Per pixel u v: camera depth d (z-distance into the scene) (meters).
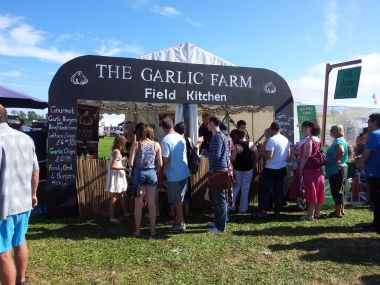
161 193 7.93
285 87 9.55
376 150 6.16
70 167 7.83
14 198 3.66
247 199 8.25
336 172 7.62
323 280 4.50
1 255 3.58
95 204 7.96
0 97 8.57
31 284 4.33
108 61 8.12
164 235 6.33
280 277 4.58
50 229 6.76
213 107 10.78
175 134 6.62
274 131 7.62
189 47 10.26
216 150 6.37
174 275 4.62
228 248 5.64
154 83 8.46
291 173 8.95
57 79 7.82
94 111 10.84
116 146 7.07
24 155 3.81
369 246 5.75
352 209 8.59
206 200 8.55
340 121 14.37
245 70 9.22
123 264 4.98
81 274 4.65
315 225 7.04
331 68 9.77
